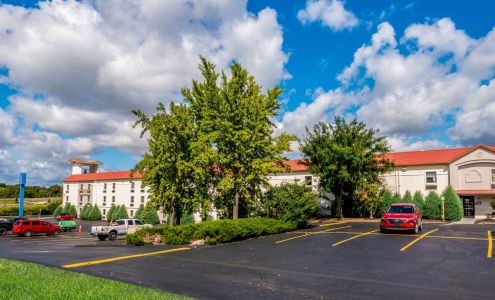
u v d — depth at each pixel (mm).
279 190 26328
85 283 9031
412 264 12812
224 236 19469
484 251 15125
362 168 34031
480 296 8906
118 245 19688
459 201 32969
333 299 8688
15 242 28781
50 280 9227
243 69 25609
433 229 24172
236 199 26094
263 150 25297
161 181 24469
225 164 24844
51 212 77375
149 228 19750
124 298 7664
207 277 10992
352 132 34219
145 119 25344
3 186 119750
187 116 25047
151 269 12164
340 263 13219
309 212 26438
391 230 22938
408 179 37031
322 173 33531
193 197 25781
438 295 9000
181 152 24672
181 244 18922
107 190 68125
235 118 24750
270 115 25469
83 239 32719
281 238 21000
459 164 34625
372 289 9594
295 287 9805
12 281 8961
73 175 78812
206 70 26016
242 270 12070
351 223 30531
